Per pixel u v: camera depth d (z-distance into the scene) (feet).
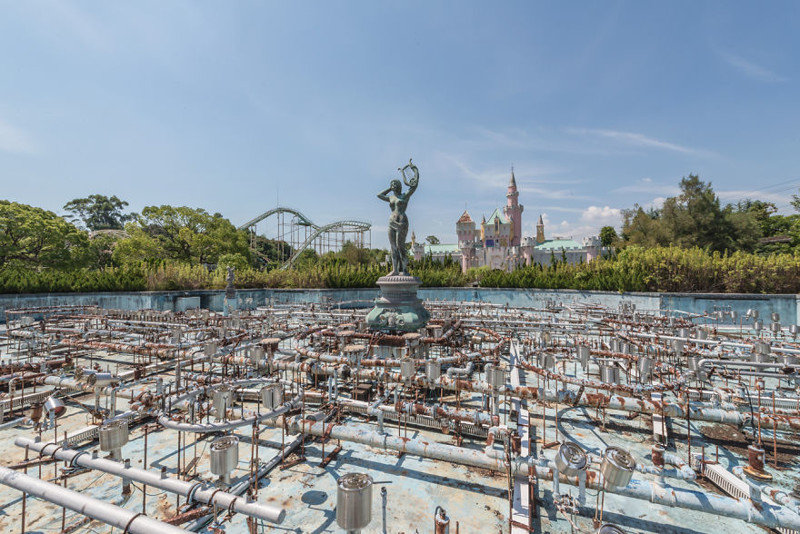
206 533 14.99
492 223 374.43
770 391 29.14
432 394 30.60
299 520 15.62
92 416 25.43
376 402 22.99
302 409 21.07
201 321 49.67
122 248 169.58
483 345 46.32
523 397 21.72
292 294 104.17
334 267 117.19
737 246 147.23
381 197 46.85
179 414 22.53
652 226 171.42
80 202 379.76
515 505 15.15
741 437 23.40
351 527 9.53
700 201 154.71
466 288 109.60
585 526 15.20
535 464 15.57
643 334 38.14
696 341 33.27
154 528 8.80
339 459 20.54
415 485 18.19
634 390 21.93
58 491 10.45
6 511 16.02
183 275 105.70
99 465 13.42
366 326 44.88
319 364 26.94
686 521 15.65
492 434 18.13
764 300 74.23
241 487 17.29
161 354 30.17
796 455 21.09
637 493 14.14
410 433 23.79
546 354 23.29
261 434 23.17
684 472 15.83
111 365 38.99
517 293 103.71
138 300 87.97
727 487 17.01
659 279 86.33
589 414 26.81
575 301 80.28
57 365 29.14
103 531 14.89
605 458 12.22
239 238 204.85
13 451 20.99
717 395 24.56
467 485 18.22
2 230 120.47
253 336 38.75
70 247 139.54
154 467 19.39
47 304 79.00
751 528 15.20
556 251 322.75
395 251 45.52
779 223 194.70
